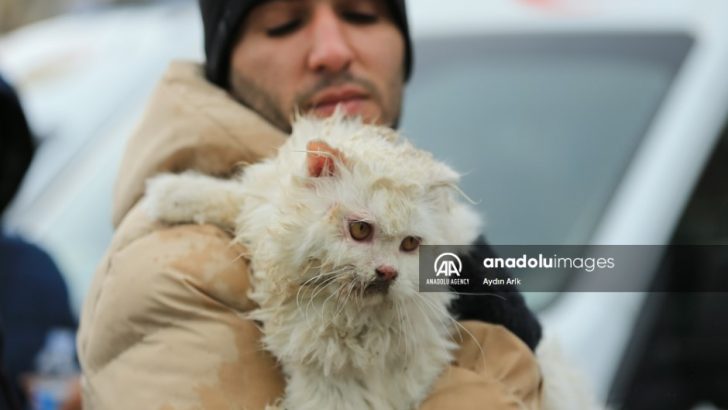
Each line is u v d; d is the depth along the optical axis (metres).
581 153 3.60
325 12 2.45
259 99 2.46
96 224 4.23
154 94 2.40
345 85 2.45
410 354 2.01
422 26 4.33
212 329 1.96
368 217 1.87
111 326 2.02
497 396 2.03
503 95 3.89
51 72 5.32
